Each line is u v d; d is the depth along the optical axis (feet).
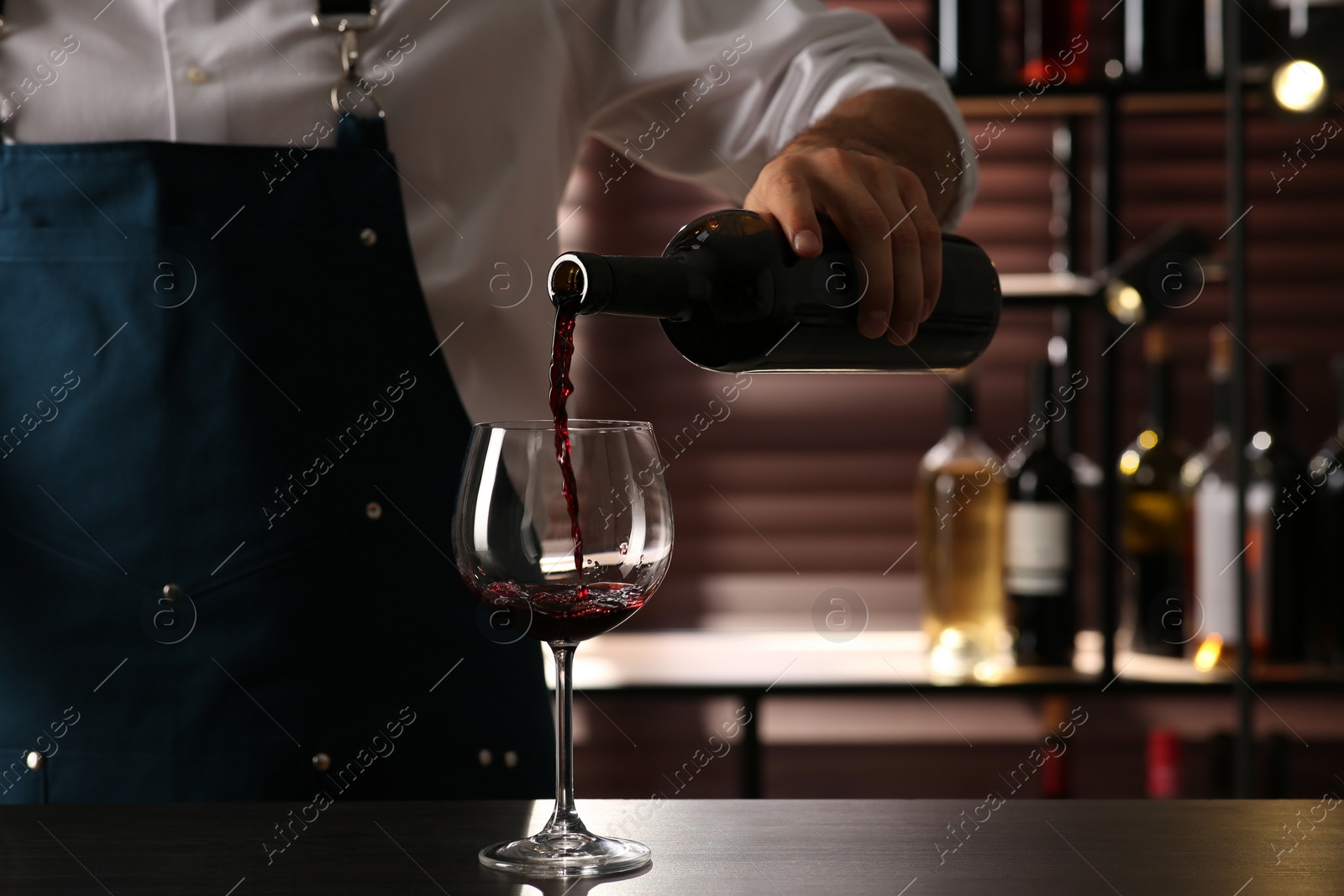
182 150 3.65
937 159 3.61
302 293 3.71
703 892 2.08
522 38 3.95
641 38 4.16
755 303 2.92
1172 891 2.09
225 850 2.35
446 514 3.81
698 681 6.24
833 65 3.98
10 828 2.51
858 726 7.20
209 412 3.67
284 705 3.65
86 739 3.68
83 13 3.74
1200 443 7.25
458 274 3.85
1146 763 7.16
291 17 3.77
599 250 7.18
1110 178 6.39
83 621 3.68
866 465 7.26
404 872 2.20
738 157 4.25
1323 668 6.29
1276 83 5.97
